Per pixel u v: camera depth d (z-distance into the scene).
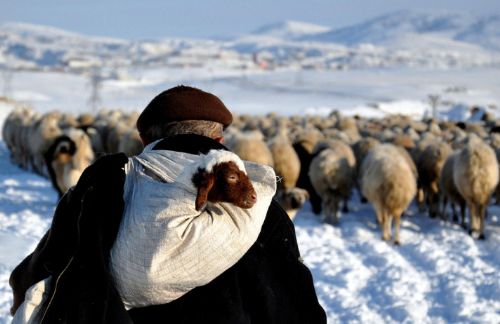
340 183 12.53
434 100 65.44
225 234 2.06
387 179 10.99
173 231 2.00
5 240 9.45
